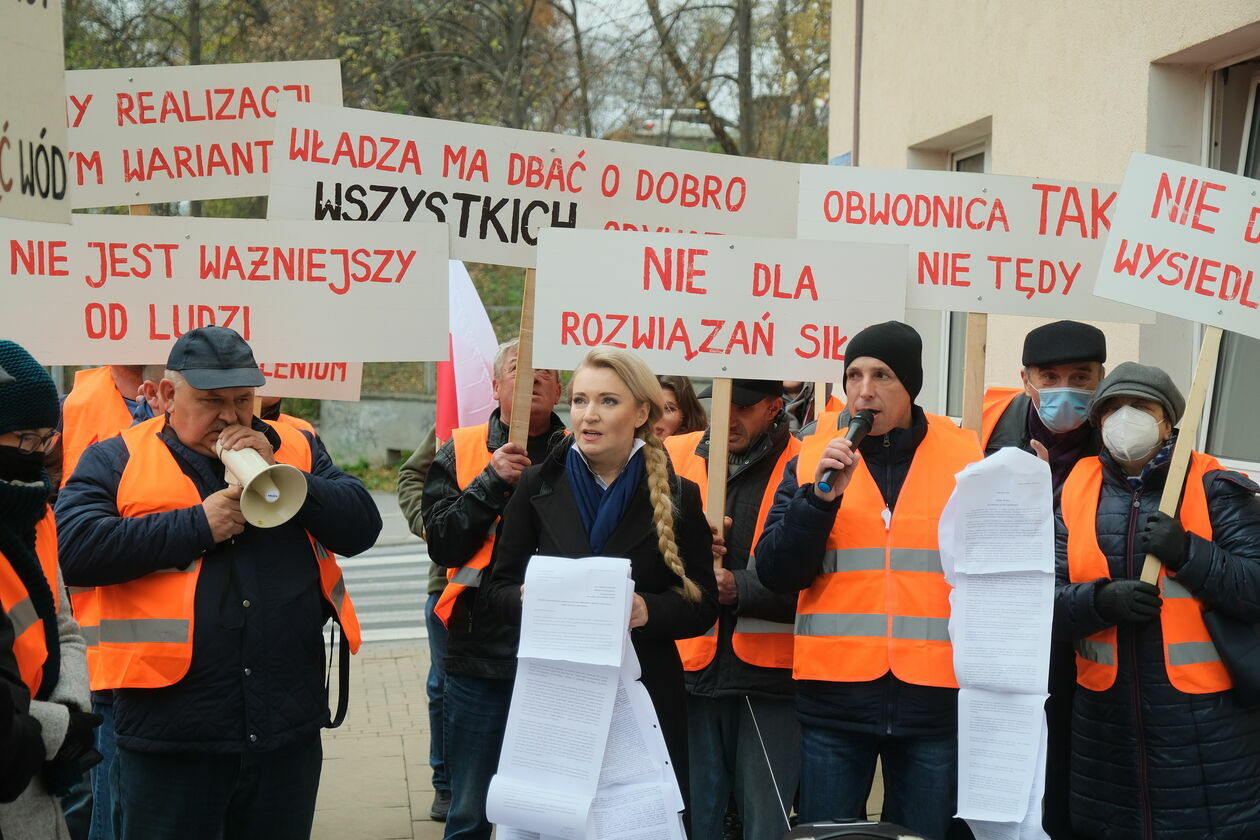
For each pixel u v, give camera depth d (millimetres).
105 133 4809
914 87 9133
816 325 4207
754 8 23406
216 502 3369
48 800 2824
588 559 3115
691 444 4621
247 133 4898
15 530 2762
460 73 22422
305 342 4242
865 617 3582
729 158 4543
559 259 4133
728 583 4066
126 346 4207
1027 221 4453
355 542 3689
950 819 3586
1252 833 3486
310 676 3572
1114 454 3666
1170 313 3816
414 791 5809
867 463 3711
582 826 3033
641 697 3141
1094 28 6508
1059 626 3631
